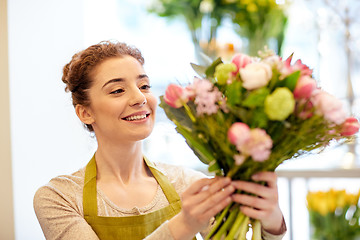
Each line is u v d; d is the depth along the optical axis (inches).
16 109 91.4
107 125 55.4
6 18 90.2
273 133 40.1
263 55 42.0
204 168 109.9
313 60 124.8
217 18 117.8
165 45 134.3
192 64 46.4
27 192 93.2
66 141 103.9
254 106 38.3
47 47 99.0
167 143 127.6
